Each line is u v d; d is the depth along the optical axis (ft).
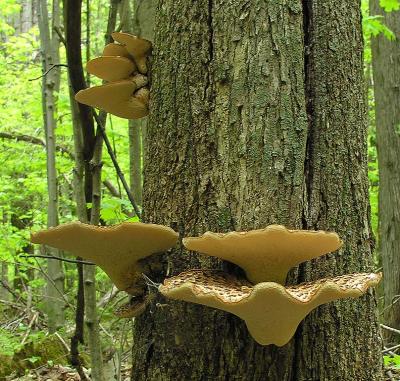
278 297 3.55
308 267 4.28
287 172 4.24
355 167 4.45
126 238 4.09
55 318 9.15
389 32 11.44
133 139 9.29
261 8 4.31
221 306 3.70
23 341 9.08
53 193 7.91
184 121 4.41
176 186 4.40
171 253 4.35
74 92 5.12
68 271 14.94
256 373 4.21
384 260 13.15
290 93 4.29
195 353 4.26
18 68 16.96
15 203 16.75
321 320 4.29
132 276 4.40
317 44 4.41
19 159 14.76
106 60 4.72
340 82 4.43
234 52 4.33
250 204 4.23
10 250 12.85
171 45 4.50
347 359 4.33
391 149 13.17
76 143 5.37
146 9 6.18
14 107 16.25
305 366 4.25
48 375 7.68
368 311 4.43
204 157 4.34
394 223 12.98
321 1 4.43
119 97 4.81
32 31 16.44
